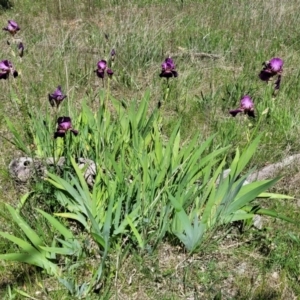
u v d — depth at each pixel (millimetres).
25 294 1374
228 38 3686
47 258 1471
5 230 1637
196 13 4340
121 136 1857
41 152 1970
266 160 2143
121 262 1472
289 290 1454
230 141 2172
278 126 2373
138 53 3186
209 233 1604
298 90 2814
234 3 4527
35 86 2781
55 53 3197
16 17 4234
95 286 1417
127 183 1674
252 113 1650
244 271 1529
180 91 2758
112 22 4098
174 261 1551
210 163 1679
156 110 2021
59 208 1720
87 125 1969
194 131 2363
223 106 2629
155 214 1606
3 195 1842
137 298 1419
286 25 3875
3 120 2428
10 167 1917
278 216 1592
